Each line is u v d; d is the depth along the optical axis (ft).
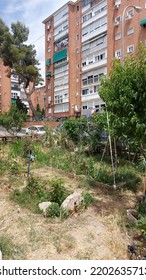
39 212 15.57
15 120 62.28
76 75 118.01
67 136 38.78
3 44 113.09
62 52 123.44
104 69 101.65
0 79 177.78
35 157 31.73
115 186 20.85
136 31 84.94
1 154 32.40
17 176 23.85
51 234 12.92
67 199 16.05
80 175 24.48
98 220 14.90
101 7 101.45
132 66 15.35
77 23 116.06
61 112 126.72
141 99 14.88
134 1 85.51
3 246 11.53
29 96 125.18
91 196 18.69
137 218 14.79
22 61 119.24
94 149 35.76
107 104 16.61
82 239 12.60
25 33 118.01
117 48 93.35
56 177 24.62
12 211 15.74
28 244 11.99
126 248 11.80
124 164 28.53
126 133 16.01
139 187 21.40
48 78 137.18
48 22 135.03
